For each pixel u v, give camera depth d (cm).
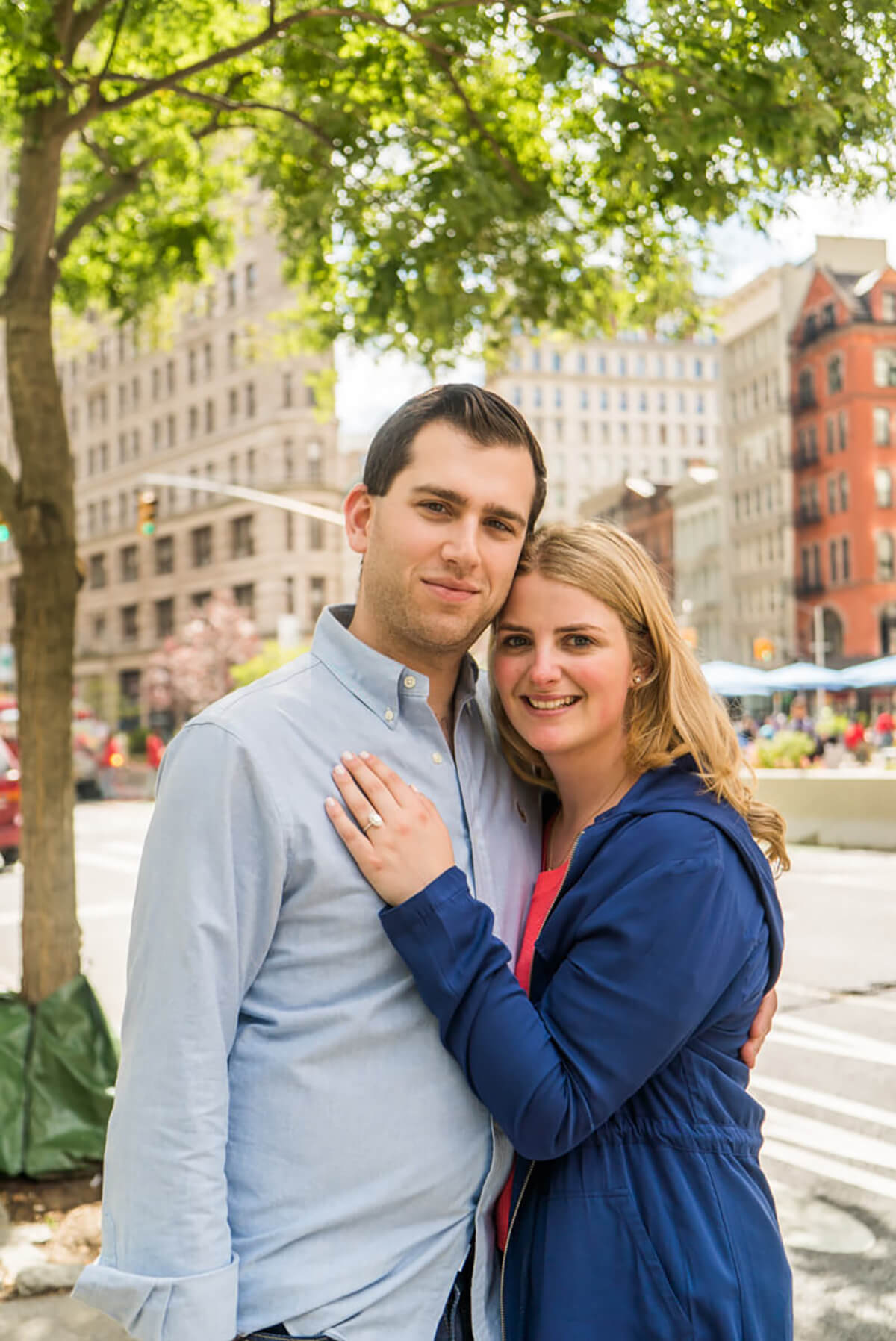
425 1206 142
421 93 544
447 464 150
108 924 1052
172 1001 134
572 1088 138
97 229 719
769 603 5594
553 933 151
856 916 1001
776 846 171
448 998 139
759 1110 155
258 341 866
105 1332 312
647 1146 146
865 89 370
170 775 143
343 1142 139
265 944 141
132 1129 133
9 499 435
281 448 5350
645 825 150
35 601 434
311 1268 137
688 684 167
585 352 10325
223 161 712
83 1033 425
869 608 5050
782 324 5409
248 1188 138
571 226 587
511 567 157
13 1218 384
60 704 437
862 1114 514
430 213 564
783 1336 145
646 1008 140
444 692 165
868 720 4572
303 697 149
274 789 140
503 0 409
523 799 180
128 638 6419
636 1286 140
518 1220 149
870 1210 415
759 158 430
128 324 824
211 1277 129
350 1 503
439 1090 143
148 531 2180
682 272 623
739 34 375
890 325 5034
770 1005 165
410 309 598
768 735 2869
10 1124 412
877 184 394
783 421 5447
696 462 3431
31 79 434
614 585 165
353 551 164
